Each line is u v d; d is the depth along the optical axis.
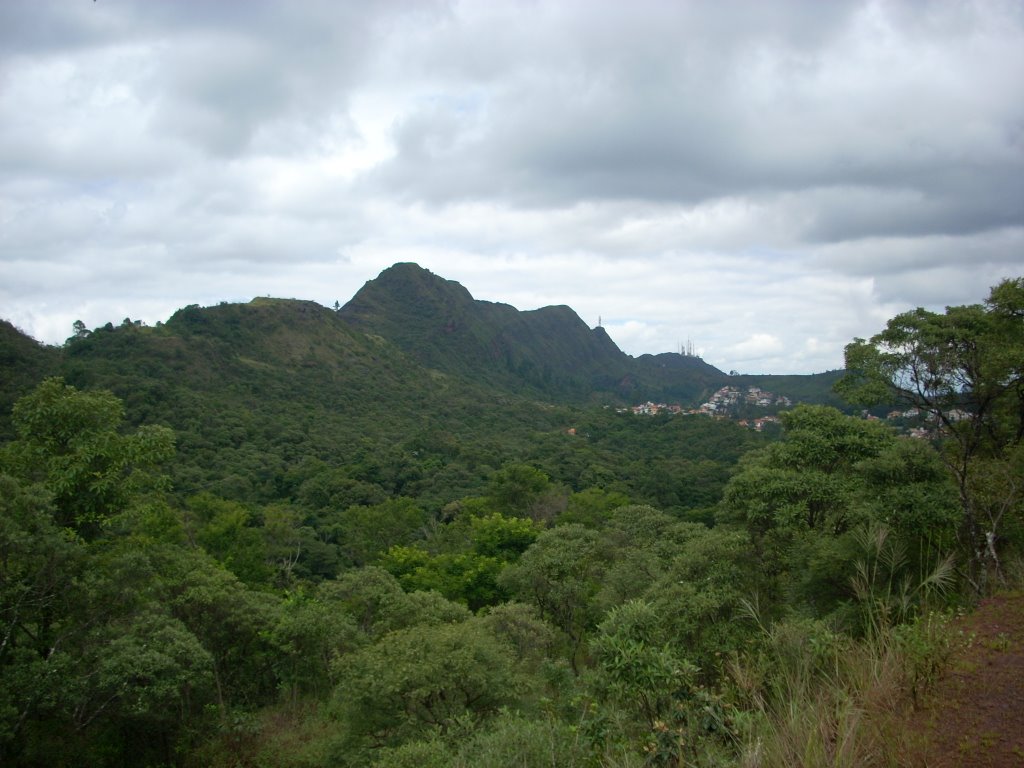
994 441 10.41
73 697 9.74
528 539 29.31
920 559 7.97
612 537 19.03
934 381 9.53
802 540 10.52
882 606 5.70
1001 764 3.21
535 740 5.17
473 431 79.56
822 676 4.54
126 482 13.33
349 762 10.02
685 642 8.84
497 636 13.23
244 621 14.67
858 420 12.98
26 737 9.80
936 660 4.22
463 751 6.48
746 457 17.14
